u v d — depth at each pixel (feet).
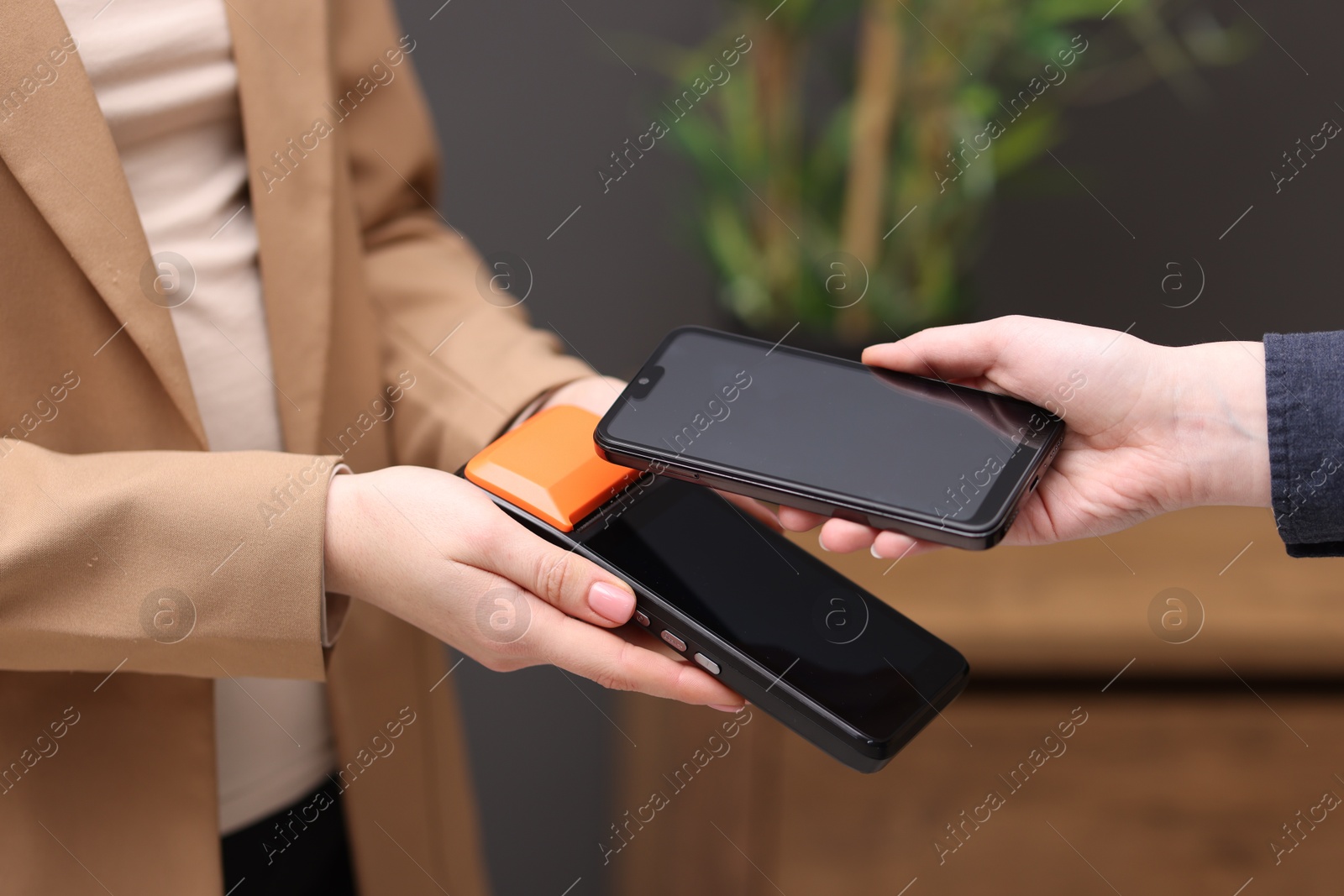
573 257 5.24
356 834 2.36
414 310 2.49
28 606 1.63
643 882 4.23
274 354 2.09
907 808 3.90
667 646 1.96
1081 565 4.09
